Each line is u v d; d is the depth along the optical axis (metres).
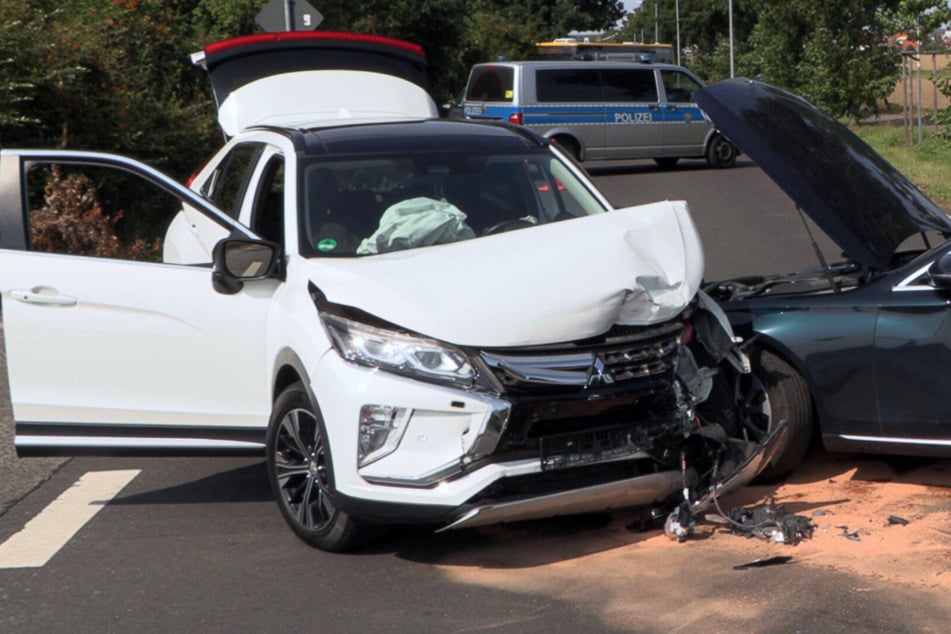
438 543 5.58
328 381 5.11
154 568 5.41
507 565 5.27
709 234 15.89
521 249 5.44
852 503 5.83
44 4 15.44
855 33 33.06
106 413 5.98
